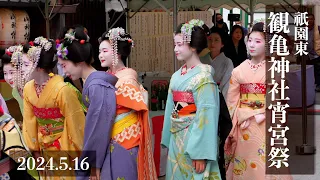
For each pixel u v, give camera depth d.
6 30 5.25
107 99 3.87
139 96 4.00
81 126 4.00
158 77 6.90
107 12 8.02
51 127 4.03
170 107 4.42
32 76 4.01
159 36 8.41
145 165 4.01
